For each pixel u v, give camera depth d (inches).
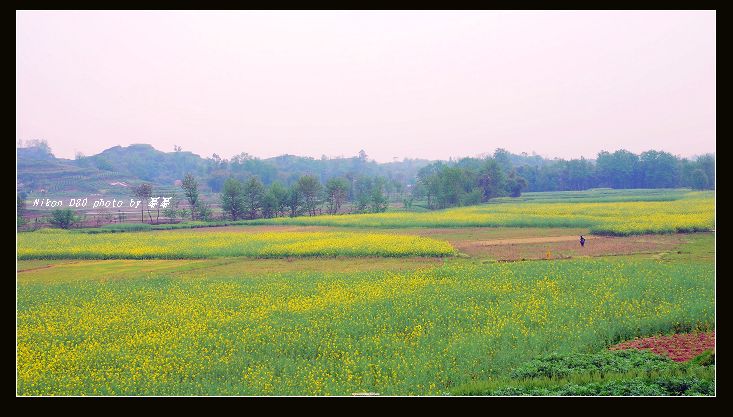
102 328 961.5
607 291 1085.8
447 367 726.5
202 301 1135.6
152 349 846.5
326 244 1913.1
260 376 720.3
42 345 876.0
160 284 1333.7
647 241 1893.5
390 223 2783.0
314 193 3986.2
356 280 1300.4
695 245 1754.4
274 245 1984.5
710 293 1035.9
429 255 1732.3
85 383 722.2
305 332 900.6
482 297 1079.6
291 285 1270.9
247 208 3624.5
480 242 2049.7
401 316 964.0
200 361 781.9
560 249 1798.7
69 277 1498.5
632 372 668.7
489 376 704.4
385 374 717.9
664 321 867.4
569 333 825.5
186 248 1951.3
